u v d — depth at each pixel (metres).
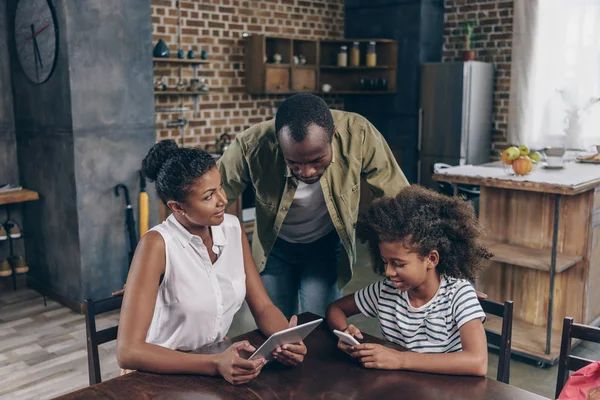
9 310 3.84
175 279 1.50
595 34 5.40
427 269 1.48
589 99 5.49
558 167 3.43
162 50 4.97
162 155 1.47
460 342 1.48
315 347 1.50
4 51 4.06
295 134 1.53
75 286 3.82
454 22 6.29
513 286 3.42
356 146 1.99
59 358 3.15
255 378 1.33
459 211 1.48
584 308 3.19
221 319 1.60
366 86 6.35
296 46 6.23
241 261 1.64
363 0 6.49
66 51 3.52
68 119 3.61
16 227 4.07
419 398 1.23
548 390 2.79
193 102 5.48
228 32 5.67
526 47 5.71
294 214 2.06
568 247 3.19
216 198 1.44
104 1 3.65
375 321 3.65
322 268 2.21
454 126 5.82
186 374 1.34
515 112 5.87
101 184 3.78
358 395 1.25
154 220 4.06
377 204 1.50
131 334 1.38
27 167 4.11
